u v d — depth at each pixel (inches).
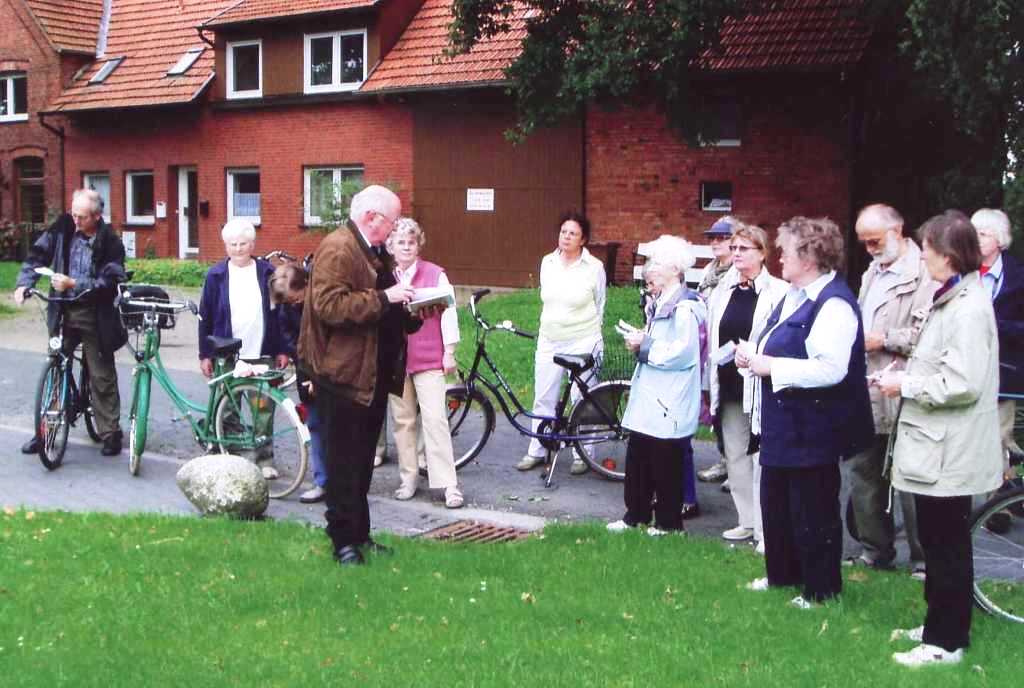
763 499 235.1
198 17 1167.6
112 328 362.3
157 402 462.6
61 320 360.5
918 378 194.7
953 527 196.5
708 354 297.6
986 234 280.4
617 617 215.5
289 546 258.1
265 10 1028.5
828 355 211.3
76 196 357.1
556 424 349.1
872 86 745.0
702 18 598.9
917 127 711.7
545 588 234.2
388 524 300.7
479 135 927.0
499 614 216.1
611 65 605.9
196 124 1096.8
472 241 937.5
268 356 332.2
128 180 1163.9
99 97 1144.2
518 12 930.7
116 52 1195.9
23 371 536.7
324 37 1005.8
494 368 367.2
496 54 916.0
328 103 1007.6
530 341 588.7
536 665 189.8
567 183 887.7
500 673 185.3
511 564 250.7
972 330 191.6
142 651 193.0
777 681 184.1
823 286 216.5
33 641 196.9
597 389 346.9
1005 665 193.0
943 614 197.2
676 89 628.4
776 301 260.7
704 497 337.4
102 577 232.1
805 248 215.0
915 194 730.2
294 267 332.5
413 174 964.6
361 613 214.7
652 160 849.5
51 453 346.0
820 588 225.1
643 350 274.8
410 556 254.1
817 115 779.4
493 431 402.0
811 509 222.7
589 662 191.2
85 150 1185.4
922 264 246.7
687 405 277.3
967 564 197.2
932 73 514.3
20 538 258.8
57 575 232.5
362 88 959.0
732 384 283.1
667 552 263.4
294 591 224.8
